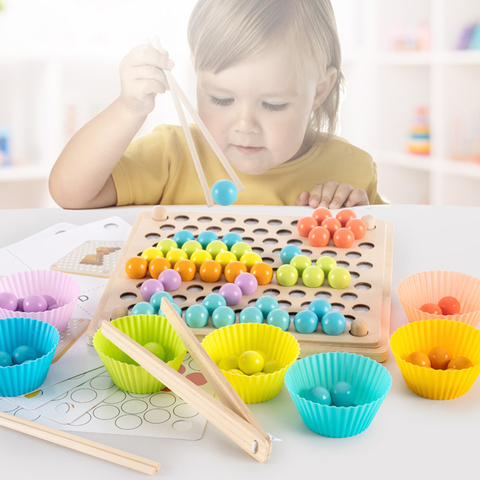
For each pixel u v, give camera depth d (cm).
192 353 41
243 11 106
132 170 110
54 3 164
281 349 47
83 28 168
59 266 65
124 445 39
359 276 60
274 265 63
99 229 75
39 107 168
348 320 53
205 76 112
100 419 42
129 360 47
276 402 44
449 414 42
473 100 175
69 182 102
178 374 40
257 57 108
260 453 36
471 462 37
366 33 184
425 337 48
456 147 178
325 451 39
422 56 175
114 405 44
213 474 37
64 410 43
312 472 37
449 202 182
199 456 38
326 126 124
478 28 166
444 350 46
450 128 176
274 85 110
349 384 42
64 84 173
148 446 39
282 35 107
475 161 174
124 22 168
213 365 40
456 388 43
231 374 42
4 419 41
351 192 103
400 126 192
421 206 84
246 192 115
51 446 39
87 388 46
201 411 39
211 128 116
